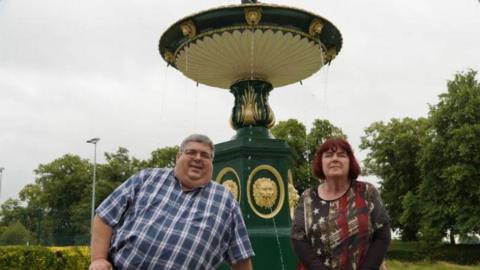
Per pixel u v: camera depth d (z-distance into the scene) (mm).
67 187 57656
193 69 7961
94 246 3293
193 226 3217
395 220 40062
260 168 7094
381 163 40844
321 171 3562
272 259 6633
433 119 33500
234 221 3426
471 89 32531
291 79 8461
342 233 3215
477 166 31000
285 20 6805
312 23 6930
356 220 3219
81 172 58375
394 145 39438
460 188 30750
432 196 32844
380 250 3174
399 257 35781
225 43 7047
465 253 32875
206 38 6992
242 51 7211
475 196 31016
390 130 40344
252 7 6586
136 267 3135
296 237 3398
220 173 7414
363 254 3188
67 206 57438
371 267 3117
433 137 34000
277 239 6723
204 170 3418
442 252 33875
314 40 7172
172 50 7688
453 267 27312
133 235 3188
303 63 7785
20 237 44969
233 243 3395
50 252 11055
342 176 3383
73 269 11477
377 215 3252
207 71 7926
